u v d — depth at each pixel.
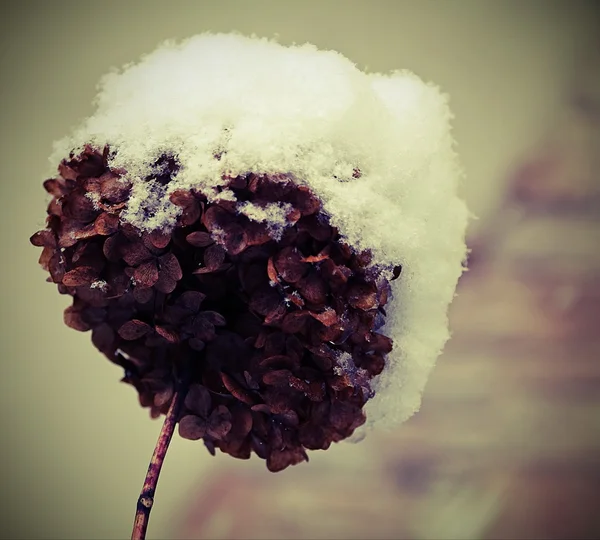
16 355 1.06
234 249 0.67
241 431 0.69
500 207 1.21
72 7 1.05
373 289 0.68
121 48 1.07
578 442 1.14
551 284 1.20
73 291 0.71
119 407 1.08
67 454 1.06
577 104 1.22
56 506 1.05
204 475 1.08
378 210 0.69
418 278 0.71
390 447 1.12
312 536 1.07
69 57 1.06
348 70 0.71
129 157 0.69
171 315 0.69
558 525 1.11
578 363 1.17
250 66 0.70
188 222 0.67
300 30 1.11
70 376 1.07
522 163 1.21
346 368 0.69
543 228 1.21
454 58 1.19
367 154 0.69
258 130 0.68
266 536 1.06
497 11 1.20
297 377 0.68
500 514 1.10
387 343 0.69
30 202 1.05
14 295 1.06
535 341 1.18
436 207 0.72
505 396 1.16
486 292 1.19
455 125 1.21
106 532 1.05
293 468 1.09
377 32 1.14
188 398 0.70
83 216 0.69
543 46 1.22
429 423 1.14
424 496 1.10
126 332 0.69
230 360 0.69
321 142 0.68
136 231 0.68
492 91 1.21
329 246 0.67
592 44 1.21
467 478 1.12
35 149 1.05
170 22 1.07
